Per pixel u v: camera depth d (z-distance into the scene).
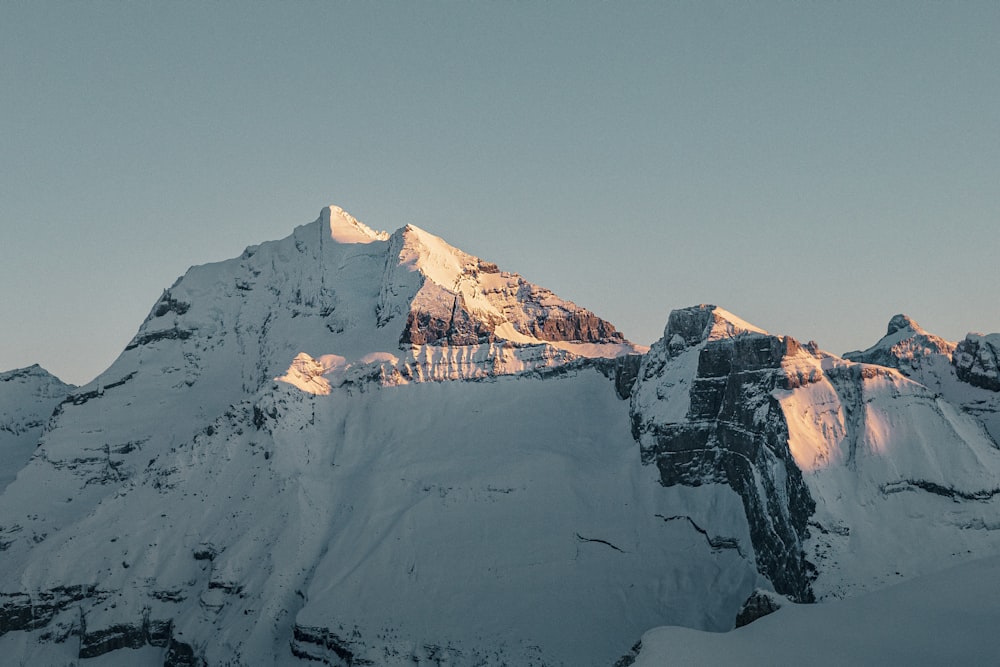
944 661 75.06
